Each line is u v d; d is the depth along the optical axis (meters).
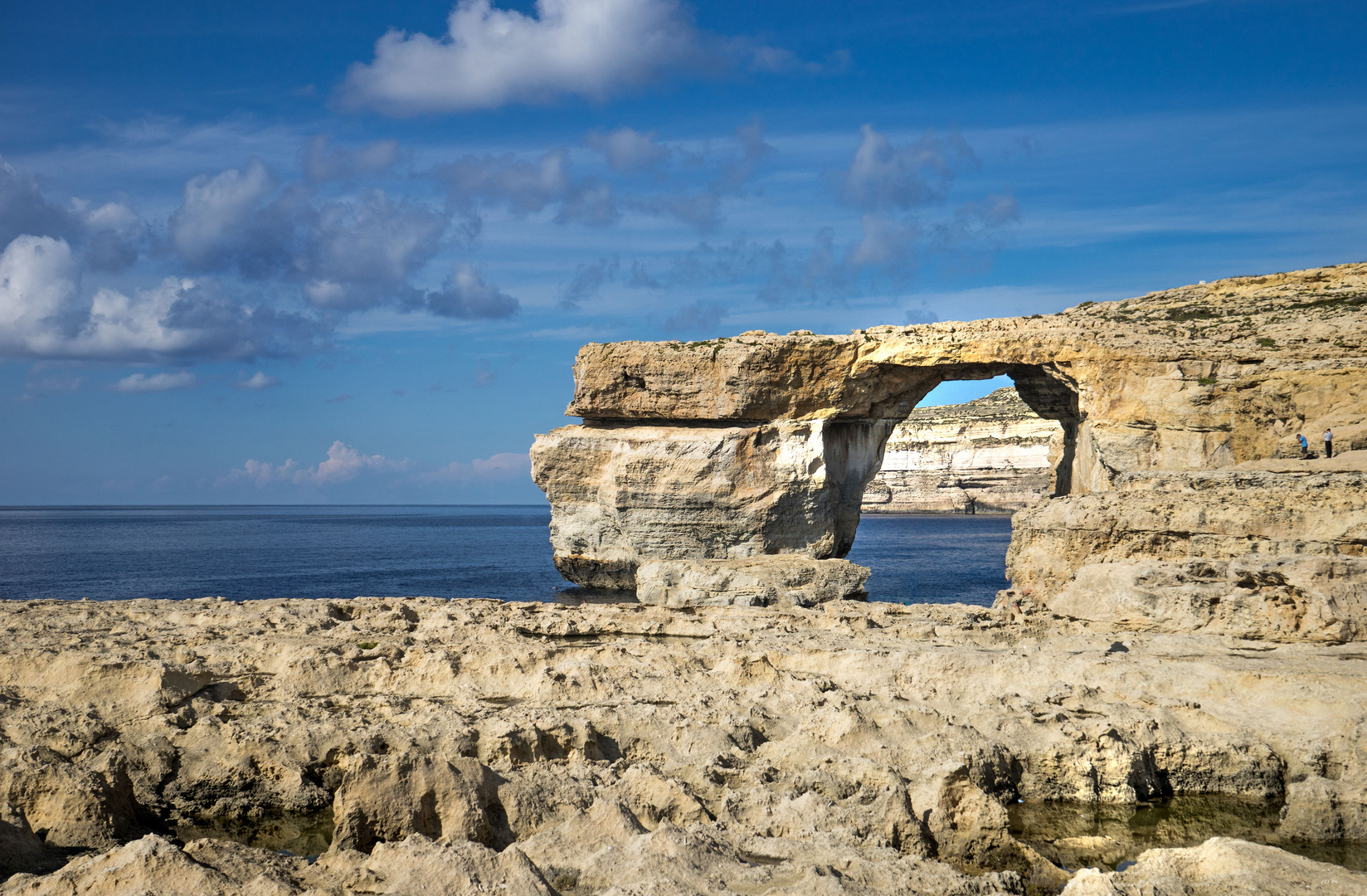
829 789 13.70
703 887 10.01
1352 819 13.79
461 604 31.11
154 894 9.53
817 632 25.36
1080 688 17.80
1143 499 25.62
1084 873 10.30
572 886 10.45
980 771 14.75
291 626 25.83
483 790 12.79
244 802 15.02
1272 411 41.28
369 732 15.92
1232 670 17.42
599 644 23.47
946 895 10.33
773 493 51.59
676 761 15.43
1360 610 19.75
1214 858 10.75
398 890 9.55
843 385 52.50
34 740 15.85
